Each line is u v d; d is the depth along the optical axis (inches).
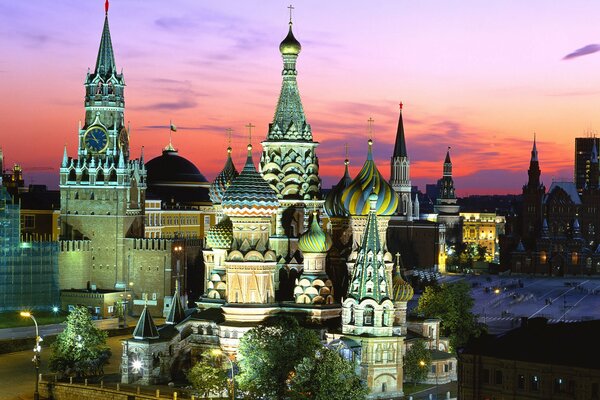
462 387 6633.9
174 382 7568.9
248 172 7795.3
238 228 7795.3
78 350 7770.7
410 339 7800.2
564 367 6279.5
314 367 6250.0
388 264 7687.0
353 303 7283.5
